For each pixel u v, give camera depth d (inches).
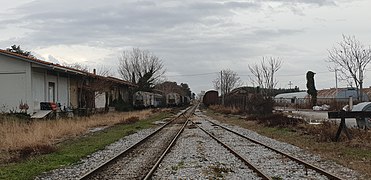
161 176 457.1
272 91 2046.0
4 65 1288.1
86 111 1599.4
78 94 1705.2
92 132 1042.7
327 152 639.1
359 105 840.3
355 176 446.6
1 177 452.4
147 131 1120.2
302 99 2628.0
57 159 585.9
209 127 1283.2
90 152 668.7
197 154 640.4
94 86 1720.0
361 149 647.1
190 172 480.4
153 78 3489.2
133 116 1596.9
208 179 437.1
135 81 3393.2
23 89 1278.3
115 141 856.3
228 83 4040.4
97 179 451.8
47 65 1283.2
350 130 778.2
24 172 484.7
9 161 570.6
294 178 439.5
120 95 2399.1
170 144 754.2
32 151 642.8
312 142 772.6
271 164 538.6
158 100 3442.4
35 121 1102.4
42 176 473.1
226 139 891.4
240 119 1649.9
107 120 1400.1
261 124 1273.4
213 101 3654.0
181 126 1339.8
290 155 597.3
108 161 550.6
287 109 2196.1
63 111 1401.3
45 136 840.9
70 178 461.4
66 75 1573.6
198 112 2687.0
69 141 832.3
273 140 860.0
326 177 441.7
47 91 1403.8
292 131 994.1
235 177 448.1
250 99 1914.4
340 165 522.3
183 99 4301.2
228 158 596.4
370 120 800.9
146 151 697.0
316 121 1136.2
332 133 781.3
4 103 1283.2
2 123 995.9
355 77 1242.6
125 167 529.7
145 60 3425.2
